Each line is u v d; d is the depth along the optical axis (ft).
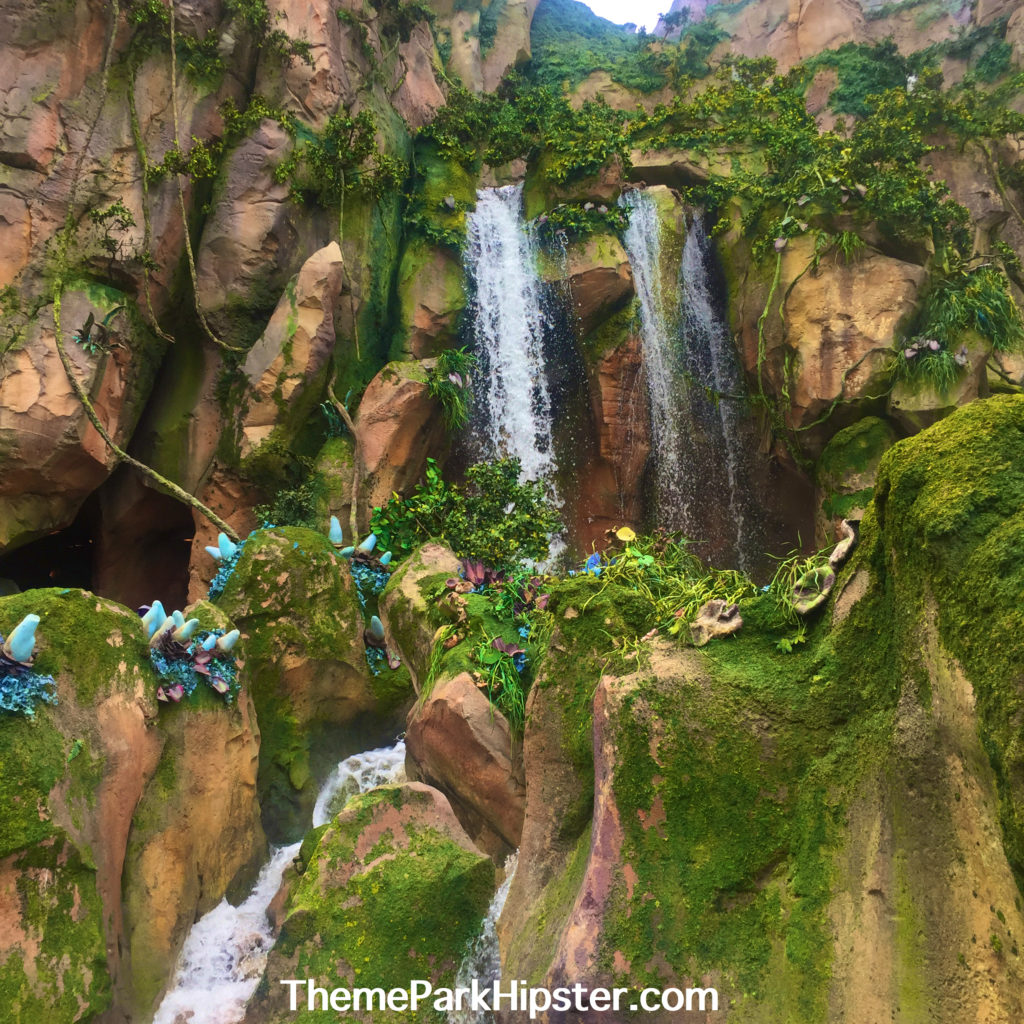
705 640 10.17
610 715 9.73
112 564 43.96
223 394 40.55
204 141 41.34
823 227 42.75
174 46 39.81
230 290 40.68
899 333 40.34
